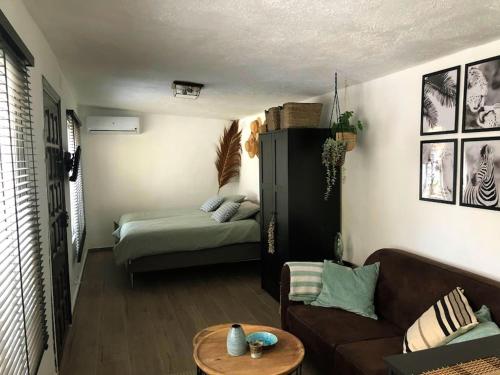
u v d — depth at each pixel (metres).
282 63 3.02
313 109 3.66
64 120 3.74
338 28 2.23
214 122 6.91
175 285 4.60
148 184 6.66
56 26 2.38
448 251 2.56
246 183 6.50
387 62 2.75
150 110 6.28
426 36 2.22
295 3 1.96
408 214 2.91
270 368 1.92
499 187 2.18
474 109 2.32
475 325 1.87
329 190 3.49
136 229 4.64
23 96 1.86
